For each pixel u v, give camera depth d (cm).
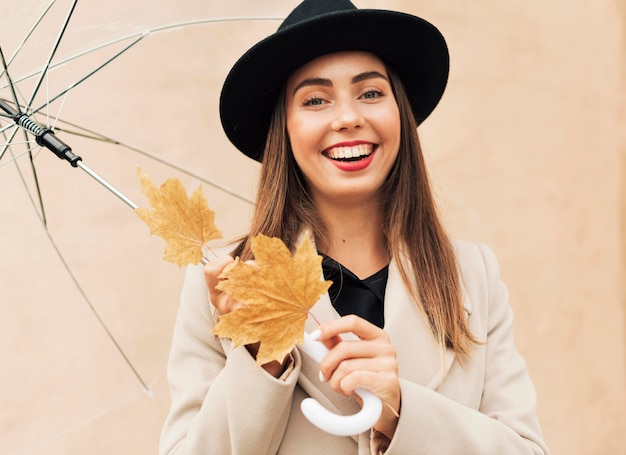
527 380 222
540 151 453
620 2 468
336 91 217
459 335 215
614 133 466
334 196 219
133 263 299
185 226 179
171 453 206
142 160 306
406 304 217
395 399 184
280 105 229
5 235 275
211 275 181
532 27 455
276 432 201
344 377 173
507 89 452
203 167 298
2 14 232
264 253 166
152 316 293
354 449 205
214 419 196
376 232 229
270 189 229
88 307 284
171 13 239
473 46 450
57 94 236
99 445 393
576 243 455
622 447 454
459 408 196
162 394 403
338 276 223
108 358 279
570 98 459
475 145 449
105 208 299
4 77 226
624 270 468
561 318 447
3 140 257
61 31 221
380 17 217
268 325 167
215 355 220
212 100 361
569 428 442
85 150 306
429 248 226
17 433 279
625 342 464
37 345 276
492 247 444
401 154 231
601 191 463
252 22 383
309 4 237
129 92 315
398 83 233
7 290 275
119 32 233
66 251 286
